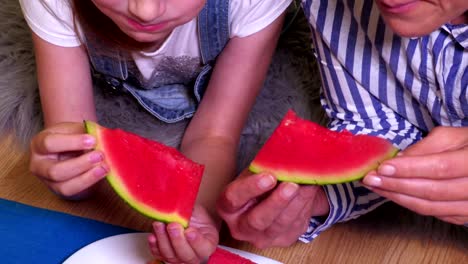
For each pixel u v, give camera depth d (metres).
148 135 1.22
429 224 1.11
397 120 1.12
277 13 1.11
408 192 0.82
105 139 0.82
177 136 1.21
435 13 0.81
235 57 1.12
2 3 1.33
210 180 1.06
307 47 1.29
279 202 0.81
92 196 1.14
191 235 0.83
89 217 1.11
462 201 0.85
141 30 0.94
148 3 0.88
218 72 1.14
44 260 1.03
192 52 1.15
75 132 0.95
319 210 1.06
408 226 1.11
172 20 0.93
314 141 0.81
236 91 1.13
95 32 1.08
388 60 1.03
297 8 1.28
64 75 1.10
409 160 0.79
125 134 0.83
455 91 0.99
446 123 1.06
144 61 1.14
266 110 1.23
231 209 0.90
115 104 1.24
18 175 1.16
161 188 0.81
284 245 0.98
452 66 0.97
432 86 1.02
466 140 0.87
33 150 0.95
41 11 1.07
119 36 1.08
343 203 1.06
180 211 0.81
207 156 1.09
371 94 1.11
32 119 1.22
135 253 1.01
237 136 1.14
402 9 0.80
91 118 1.12
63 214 1.09
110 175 0.80
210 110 1.14
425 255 1.08
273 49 1.15
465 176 0.82
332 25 1.05
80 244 1.05
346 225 1.12
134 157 0.81
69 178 0.85
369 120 1.12
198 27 1.09
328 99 1.17
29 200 1.13
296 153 0.80
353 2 1.02
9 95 1.23
